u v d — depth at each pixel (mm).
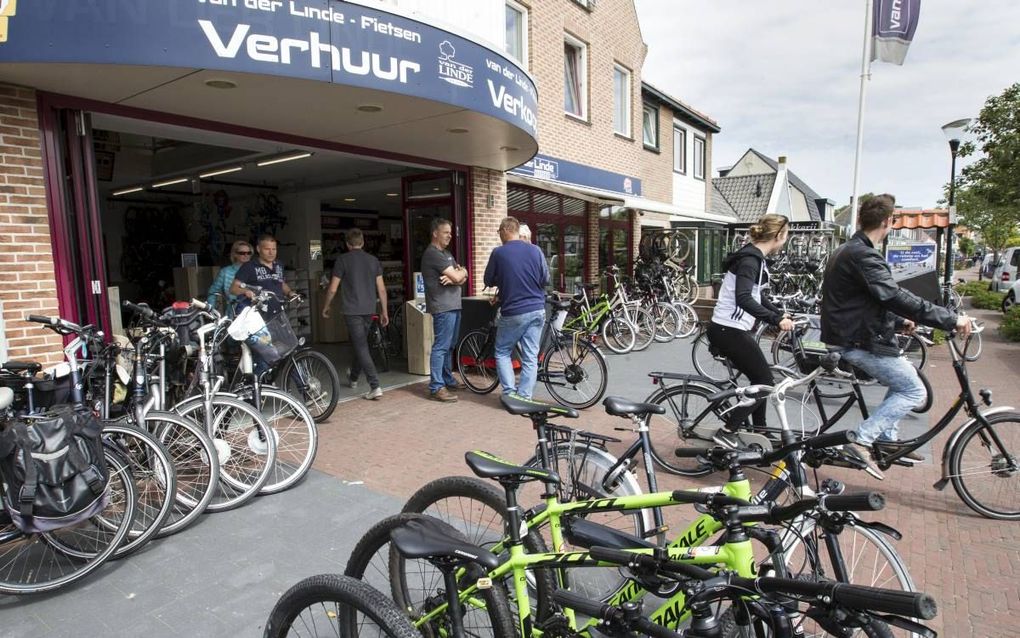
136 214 12805
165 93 4543
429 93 4844
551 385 6602
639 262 13875
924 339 7984
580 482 3010
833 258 4078
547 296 6789
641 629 1764
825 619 1512
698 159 19422
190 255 9570
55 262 4445
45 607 2887
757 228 4211
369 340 7957
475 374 7043
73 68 3828
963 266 58312
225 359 5023
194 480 3822
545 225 11469
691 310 11664
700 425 4230
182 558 3307
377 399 6633
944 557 3250
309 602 1939
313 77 4207
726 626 1741
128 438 3396
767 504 2121
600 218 13719
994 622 2676
